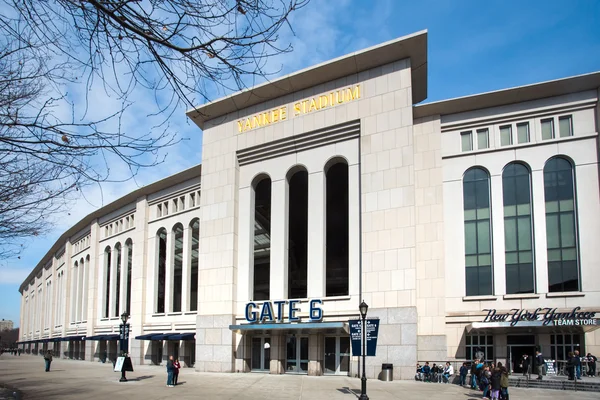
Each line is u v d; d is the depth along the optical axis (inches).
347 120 1379.2
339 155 1390.3
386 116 1326.3
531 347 1196.5
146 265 2037.4
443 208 1342.3
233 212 1534.2
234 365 1429.6
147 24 268.5
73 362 2292.1
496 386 815.1
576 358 1026.1
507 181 1301.7
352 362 1245.1
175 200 1962.4
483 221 1309.1
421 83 1477.6
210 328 1483.8
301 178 1472.7
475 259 1296.8
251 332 1418.6
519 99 1315.2
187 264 1825.8
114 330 2208.4
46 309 3543.3
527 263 1240.8
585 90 1253.7
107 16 264.2
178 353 1817.2
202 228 1589.6
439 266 1307.8
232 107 1593.3
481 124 1348.4
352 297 1285.7
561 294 1183.6
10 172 438.0
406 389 997.2
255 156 1539.1
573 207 1220.5
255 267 1491.1
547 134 1282.0
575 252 1197.7
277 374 1336.1
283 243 1423.5
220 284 1502.2
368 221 1293.1
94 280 2454.5
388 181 1289.4
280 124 1497.3
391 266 1241.4
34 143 305.9
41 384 1152.8
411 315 1195.9
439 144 1373.0
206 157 1632.6
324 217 1379.2
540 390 976.3
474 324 1183.6
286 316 1364.4
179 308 1857.8
